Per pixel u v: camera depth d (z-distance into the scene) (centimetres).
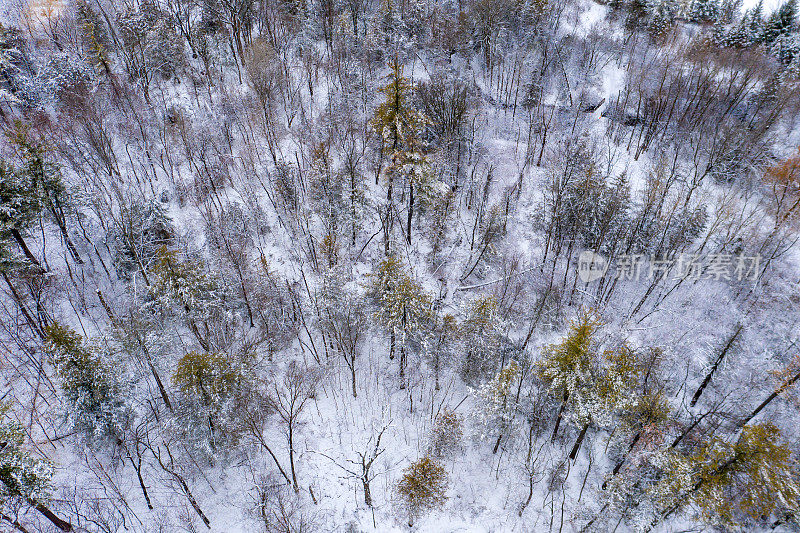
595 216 4025
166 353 3145
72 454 2819
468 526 2906
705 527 2895
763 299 3778
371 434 3222
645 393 3203
